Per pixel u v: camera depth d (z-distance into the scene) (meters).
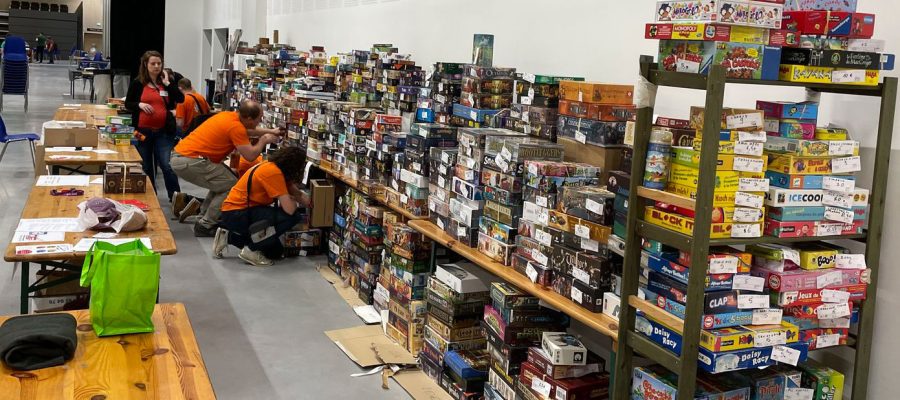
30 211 4.34
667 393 2.77
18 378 2.32
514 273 3.73
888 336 2.99
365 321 5.23
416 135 4.89
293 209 6.48
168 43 17.23
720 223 2.63
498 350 3.75
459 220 4.24
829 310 2.87
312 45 9.63
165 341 2.69
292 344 4.80
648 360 3.70
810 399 2.97
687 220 2.65
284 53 8.73
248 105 7.40
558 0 4.62
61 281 3.87
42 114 16.73
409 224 4.62
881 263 3.01
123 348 2.60
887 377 3.00
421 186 4.76
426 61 6.35
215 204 7.36
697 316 2.62
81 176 5.50
